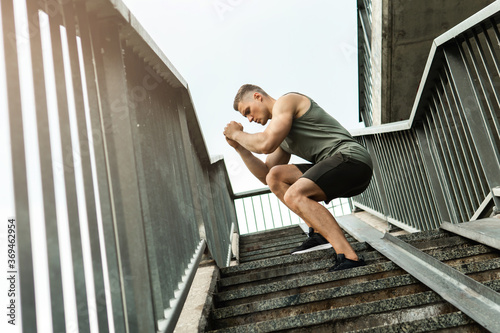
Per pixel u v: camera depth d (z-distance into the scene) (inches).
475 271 77.4
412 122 142.1
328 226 90.3
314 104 99.2
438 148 136.8
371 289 77.2
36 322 31.7
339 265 88.4
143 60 82.4
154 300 52.6
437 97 128.3
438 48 112.4
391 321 66.1
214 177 176.1
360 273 85.3
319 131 96.8
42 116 40.8
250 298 84.4
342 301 76.6
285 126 95.3
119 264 51.4
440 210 137.7
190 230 95.3
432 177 140.4
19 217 32.9
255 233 251.8
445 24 204.5
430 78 121.8
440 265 76.6
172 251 76.6
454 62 111.6
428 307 66.3
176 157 97.3
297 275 95.4
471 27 99.1
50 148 40.4
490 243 86.4
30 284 31.9
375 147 187.3
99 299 43.6
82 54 54.9
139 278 51.1
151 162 75.8
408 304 67.7
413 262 84.1
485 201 112.1
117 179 54.9
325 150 96.3
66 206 41.9
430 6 194.9
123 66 60.6
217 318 75.5
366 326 66.2
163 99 99.4
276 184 105.0
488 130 107.3
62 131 44.6
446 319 58.7
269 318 75.5
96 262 44.4
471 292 65.2
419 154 153.6
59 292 36.2
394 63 221.8
